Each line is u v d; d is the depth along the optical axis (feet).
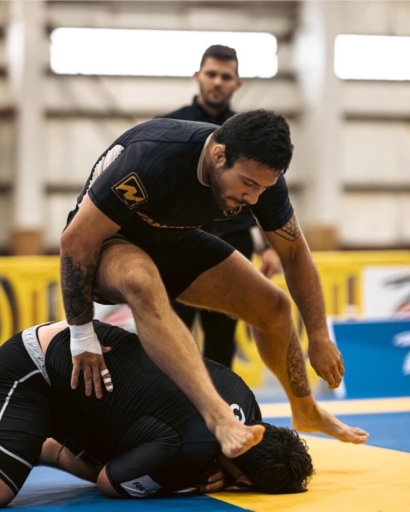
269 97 49.70
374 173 51.21
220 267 14.05
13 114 46.55
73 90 47.60
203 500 11.96
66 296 12.35
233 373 13.16
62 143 47.57
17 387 12.64
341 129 50.06
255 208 13.26
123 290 11.85
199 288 14.23
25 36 45.98
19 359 12.82
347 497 11.91
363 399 28.53
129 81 48.49
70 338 12.80
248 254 20.84
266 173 11.16
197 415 12.27
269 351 14.46
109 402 12.62
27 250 46.29
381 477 13.62
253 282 14.06
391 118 51.16
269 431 12.25
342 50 50.06
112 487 12.28
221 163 11.37
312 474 12.70
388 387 30.76
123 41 48.34
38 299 34.60
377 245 51.49
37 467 15.99
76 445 13.32
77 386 12.69
